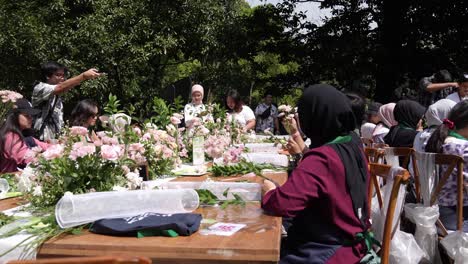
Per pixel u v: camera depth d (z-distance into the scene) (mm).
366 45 12336
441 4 11883
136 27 11133
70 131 2576
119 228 1732
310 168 1976
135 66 11500
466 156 3012
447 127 3121
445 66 12281
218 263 1607
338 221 2006
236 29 12711
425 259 2955
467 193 3035
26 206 2258
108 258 992
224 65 13594
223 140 3385
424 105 6250
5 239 1722
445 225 3109
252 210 2164
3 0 11102
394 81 12445
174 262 1619
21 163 3518
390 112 5273
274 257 1586
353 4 13117
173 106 4355
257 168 3205
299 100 2201
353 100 2723
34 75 10852
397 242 2754
